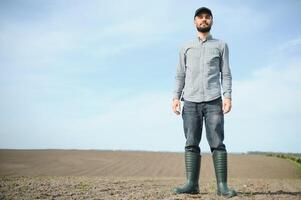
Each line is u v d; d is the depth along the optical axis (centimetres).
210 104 577
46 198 550
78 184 760
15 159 3822
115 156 4253
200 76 583
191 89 588
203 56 587
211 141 579
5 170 3153
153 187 724
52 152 4397
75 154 4316
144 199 536
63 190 645
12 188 670
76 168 3419
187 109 591
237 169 3541
